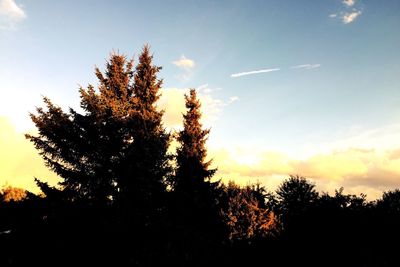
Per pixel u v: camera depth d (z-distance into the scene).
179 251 15.78
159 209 18.58
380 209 18.70
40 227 16.36
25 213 17.89
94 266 14.36
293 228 18.34
